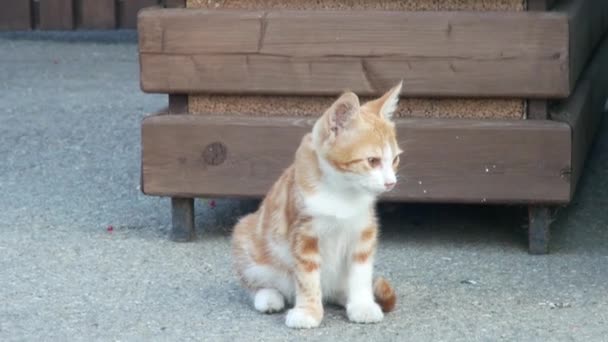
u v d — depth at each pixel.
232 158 7.00
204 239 7.26
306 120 6.92
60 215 7.76
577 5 7.31
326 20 6.80
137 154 9.42
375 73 6.81
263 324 5.73
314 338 5.52
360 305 5.73
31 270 6.59
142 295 6.18
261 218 5.98
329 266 5.79
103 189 8.41
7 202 8.06
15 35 14.06
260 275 5.97
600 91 9.18
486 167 6.78
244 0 7.00
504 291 6.21
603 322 5.72
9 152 9.45
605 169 8.95
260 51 6.89
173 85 6.99
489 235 7.34
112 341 5.51
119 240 7.21
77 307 5.98
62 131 10.09
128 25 13.31
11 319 5.80
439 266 6.68
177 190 7.07
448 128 6.77
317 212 5.58
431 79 6.77
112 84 11.88
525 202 6.79
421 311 5.91
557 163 6.72
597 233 7.34
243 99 7.06
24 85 11.80
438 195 6.84
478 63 6.71
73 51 13.35
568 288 6.26
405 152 6.81
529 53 6.66
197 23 6.90
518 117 6.83
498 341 5.47
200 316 5.85
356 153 5.45
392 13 6.75
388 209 7.98
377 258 6.84
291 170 5.84
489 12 6.70
